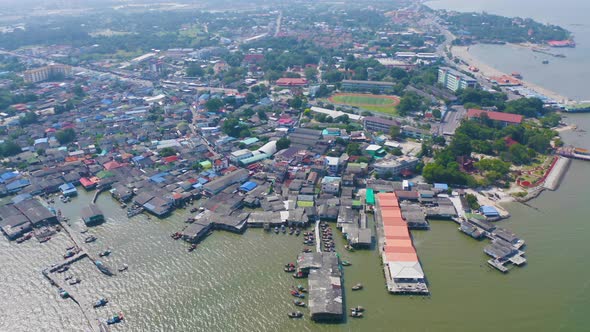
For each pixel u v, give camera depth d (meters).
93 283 155.00
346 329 134.12
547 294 148.50
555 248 172.62
